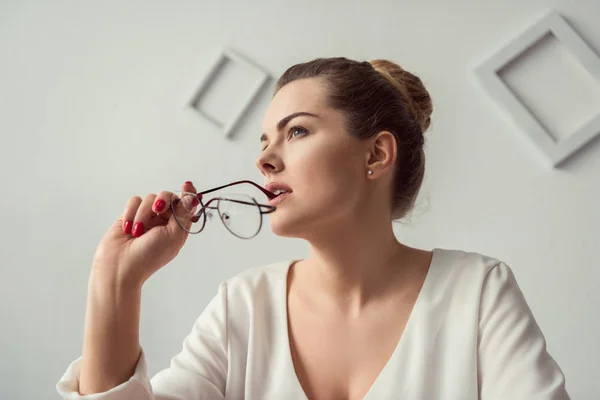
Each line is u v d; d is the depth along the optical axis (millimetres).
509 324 1153
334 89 1189
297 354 1213
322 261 1206
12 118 2402
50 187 2369
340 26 2221
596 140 2045
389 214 1258
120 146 2330
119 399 1048
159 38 2328
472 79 2129
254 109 2252
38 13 2402
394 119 1256
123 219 1162
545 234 2070
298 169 1146
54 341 2340
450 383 1137
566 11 2078
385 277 1222
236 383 1239
